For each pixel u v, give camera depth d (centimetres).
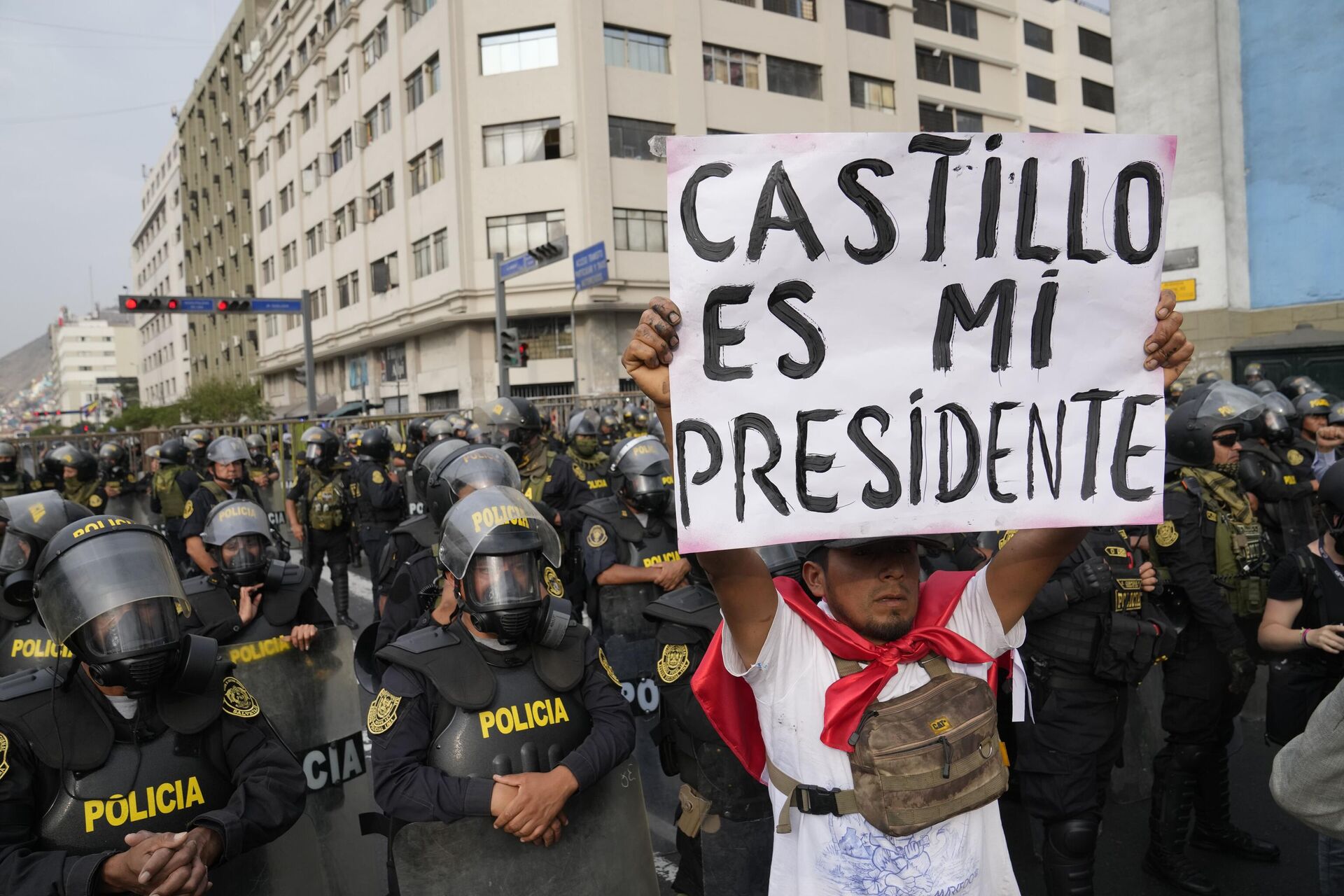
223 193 5803
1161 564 355
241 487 664
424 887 226
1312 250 1207
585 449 927
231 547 354
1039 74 4256
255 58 4775
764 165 166
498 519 241
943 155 172
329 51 3925
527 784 224
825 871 165
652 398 169
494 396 3188
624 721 252
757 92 3247
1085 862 302
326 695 339
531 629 250
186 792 213
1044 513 179
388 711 235
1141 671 297
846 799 164
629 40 3045
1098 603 300
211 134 5903
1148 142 180
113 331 19450
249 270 5403
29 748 200
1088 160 178
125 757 209
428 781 225
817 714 170
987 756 168
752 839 281
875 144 169
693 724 282
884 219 171
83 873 187
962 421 175
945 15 3931
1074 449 181
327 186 4047
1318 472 637
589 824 245
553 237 3011
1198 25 1228
